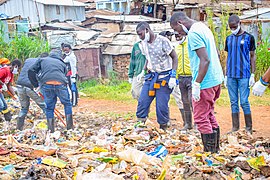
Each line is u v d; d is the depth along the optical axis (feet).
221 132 23.72
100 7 117.50
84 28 77.41
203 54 14.61
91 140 20.08
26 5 92.84
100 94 43.24
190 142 18.34
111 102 38.24
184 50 22.98
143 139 18.83
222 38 45.32
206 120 15.83
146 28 19.90
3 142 18.22
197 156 15.30
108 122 27.09
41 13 91.71
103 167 13.70
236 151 16.56
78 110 33.73
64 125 26.32
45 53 25.54
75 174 13.04
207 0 100.27
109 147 17.04
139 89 25.99
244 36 21.44
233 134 20.83
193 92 15.02
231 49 21.70
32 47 45.96
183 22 15.74
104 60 59.41
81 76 56.08
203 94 15.29
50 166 13.75
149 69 20.81
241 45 21.34
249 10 89.25
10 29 69.46
